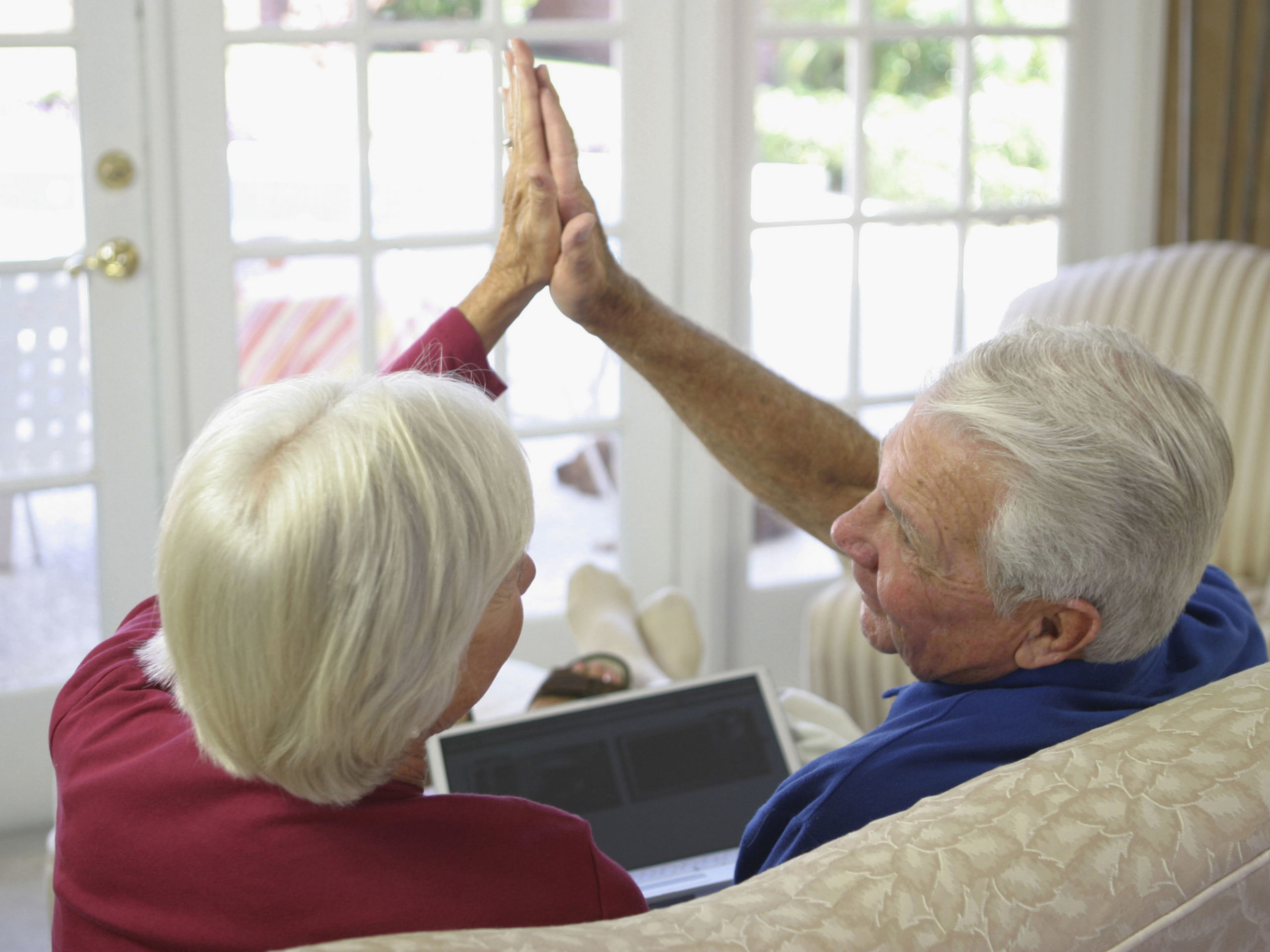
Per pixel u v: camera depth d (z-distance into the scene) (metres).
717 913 0.59
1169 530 0.75
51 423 2.35
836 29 2.66
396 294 2.50
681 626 2.22
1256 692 0.75
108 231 2.29
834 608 2.06
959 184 2.87
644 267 2.63
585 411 2.68
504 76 2.47
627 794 1.24
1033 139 2.93
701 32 2.54
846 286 2.81
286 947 0.61
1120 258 2.39
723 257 2.65
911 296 2.88
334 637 0.56
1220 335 2.17
